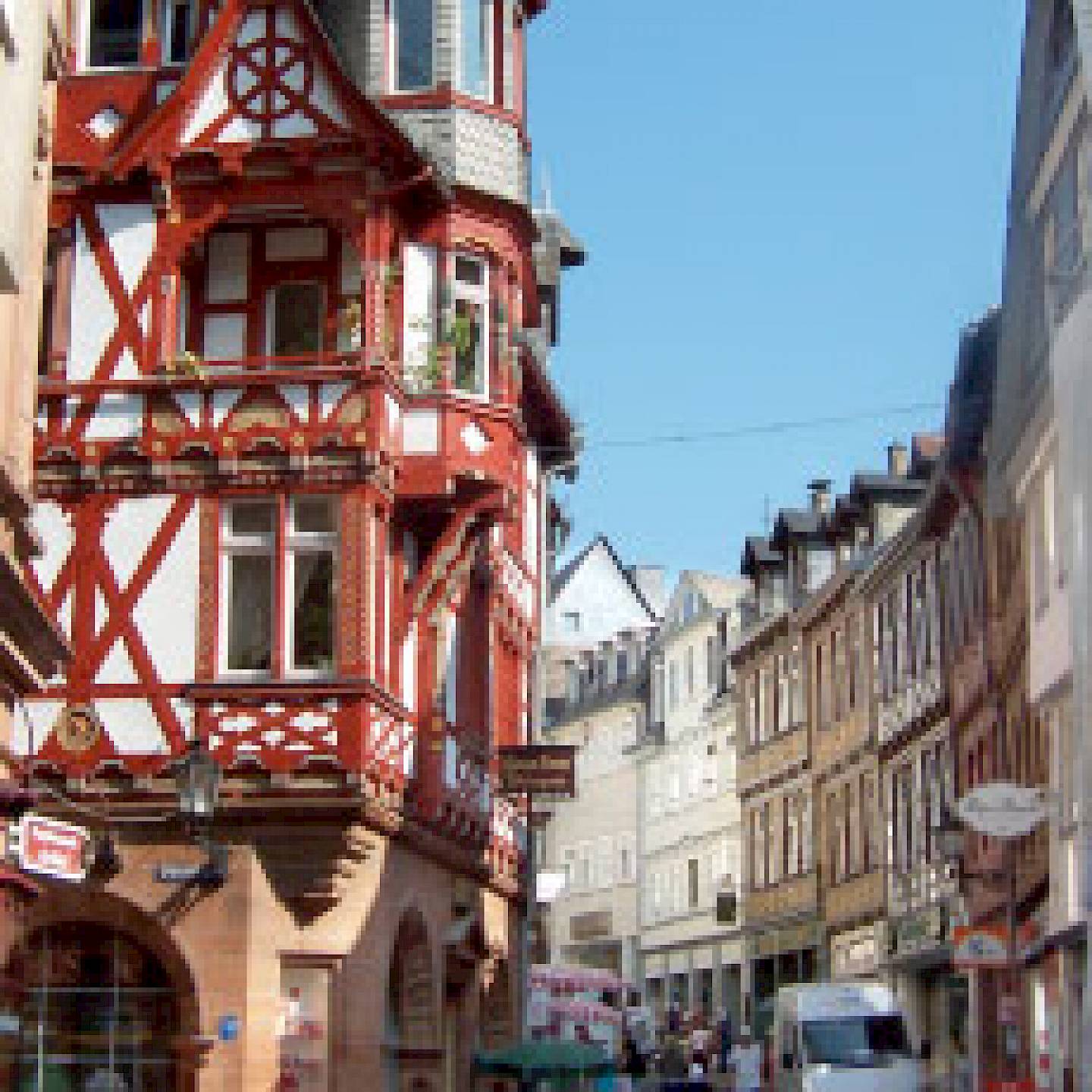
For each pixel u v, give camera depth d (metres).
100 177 28.73
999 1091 27.31
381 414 27.80
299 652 27.42
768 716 66.12
